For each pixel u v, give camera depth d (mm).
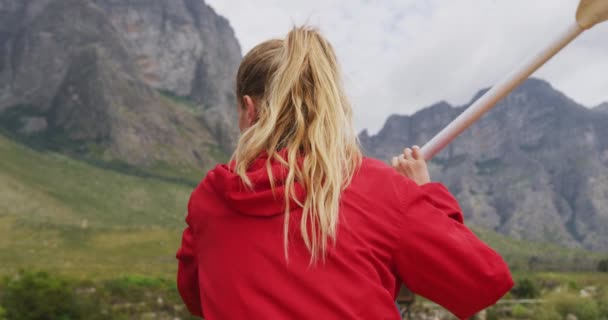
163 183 159750
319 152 1254
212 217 1343
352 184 1315
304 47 1346
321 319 1191
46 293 17672
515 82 1378
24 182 128500
